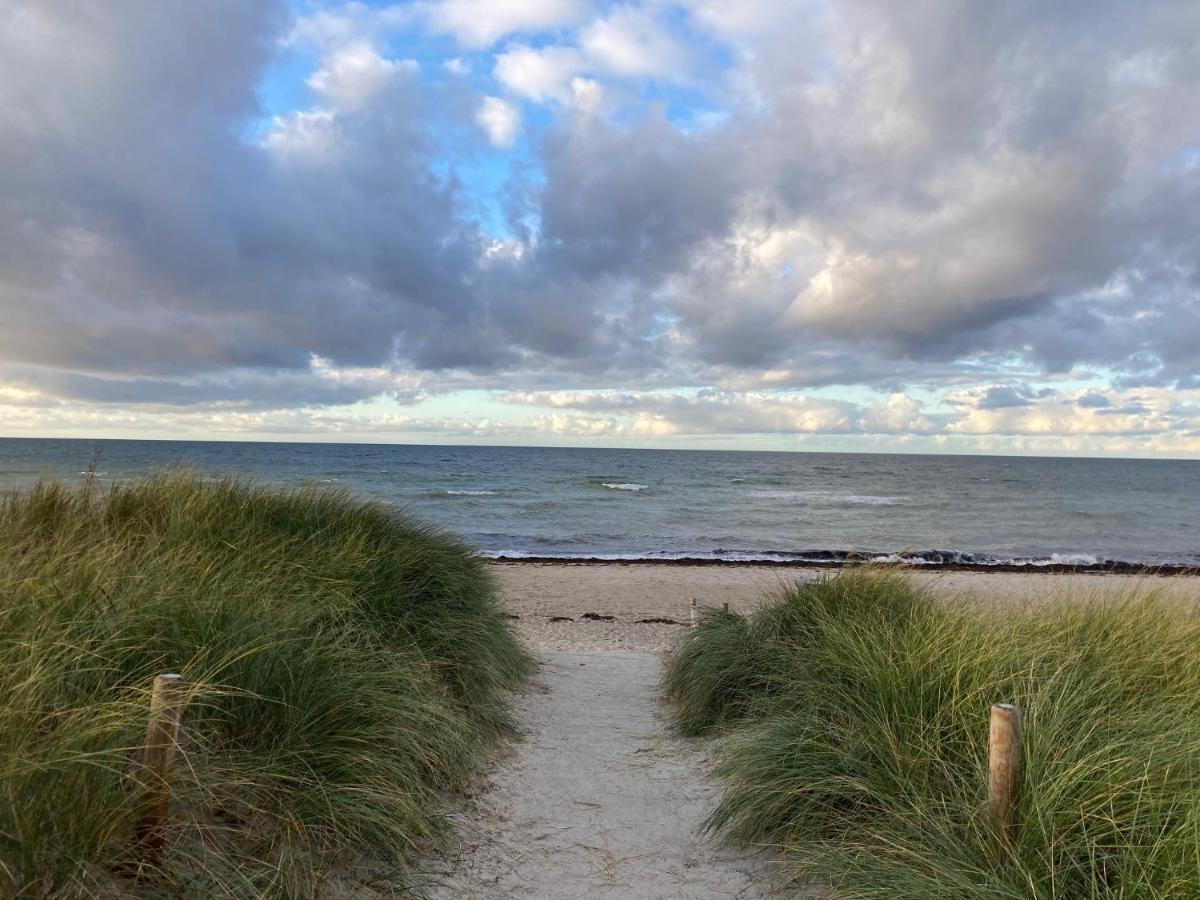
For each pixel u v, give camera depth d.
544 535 27.64
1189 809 2.79
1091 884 2.77
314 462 67.75
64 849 2.41
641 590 16.03
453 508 35.34
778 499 44.84
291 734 3.59
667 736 6.00
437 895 3.31
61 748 2.59
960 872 2.85
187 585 4.43
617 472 71.19
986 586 16.67
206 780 3.09
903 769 3.69
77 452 67.00
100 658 3.44
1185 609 6.04
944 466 110.94
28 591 3.73
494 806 4.42
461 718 5.06
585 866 3.75
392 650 5.30
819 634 6.07
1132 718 3.72
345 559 6.09
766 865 3.74
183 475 7.18
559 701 7.02
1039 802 2.99
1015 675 4.25
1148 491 61.62
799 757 4.05
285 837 3.18
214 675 3.61
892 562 7.93
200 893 2.70
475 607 6.98
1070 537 30.64
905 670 4.41
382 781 3.64
